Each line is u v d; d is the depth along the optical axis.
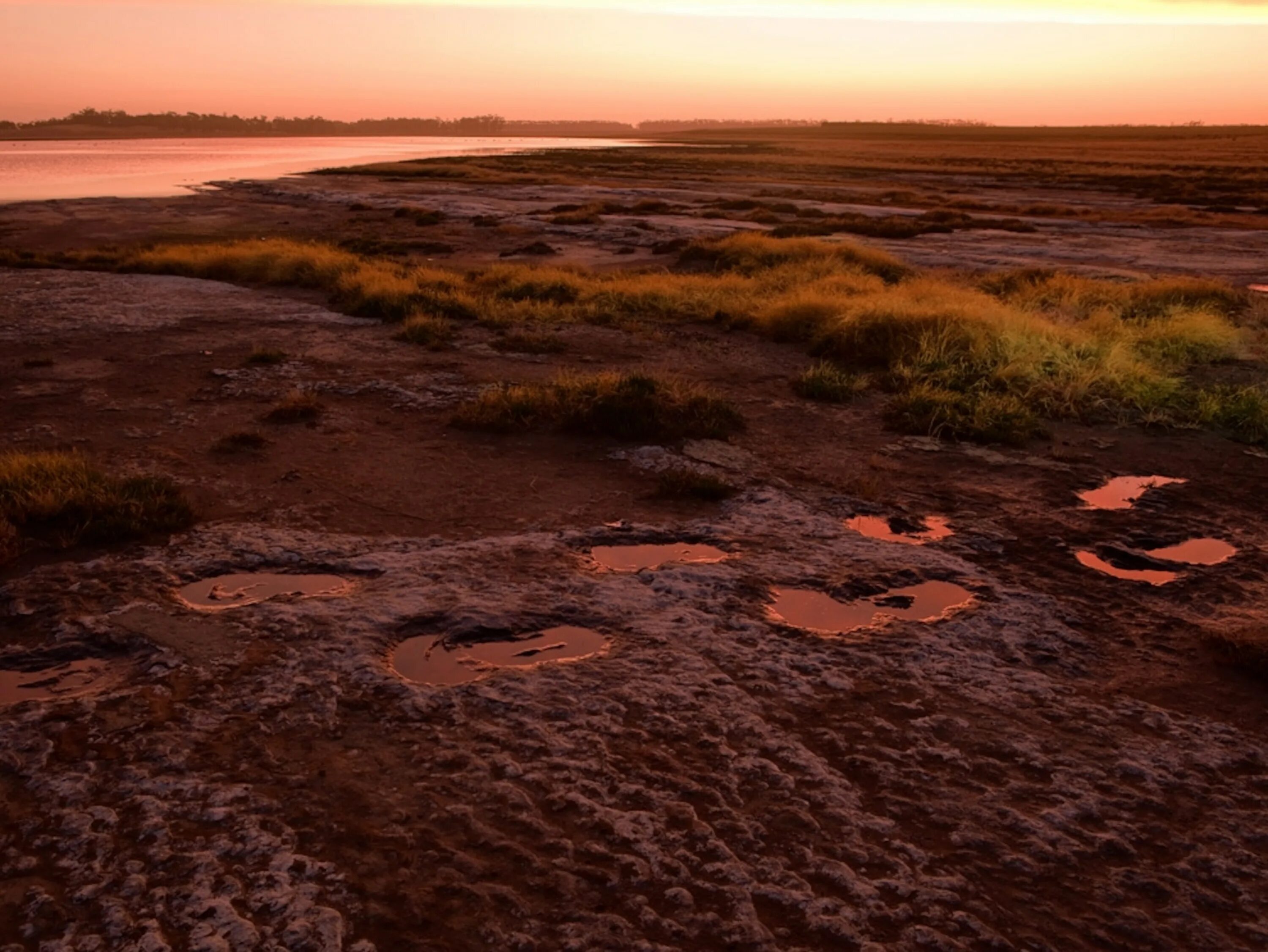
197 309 14.67
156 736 3.73
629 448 7.86
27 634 4.60
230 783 3.46
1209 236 28.45
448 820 3.29
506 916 2.87
